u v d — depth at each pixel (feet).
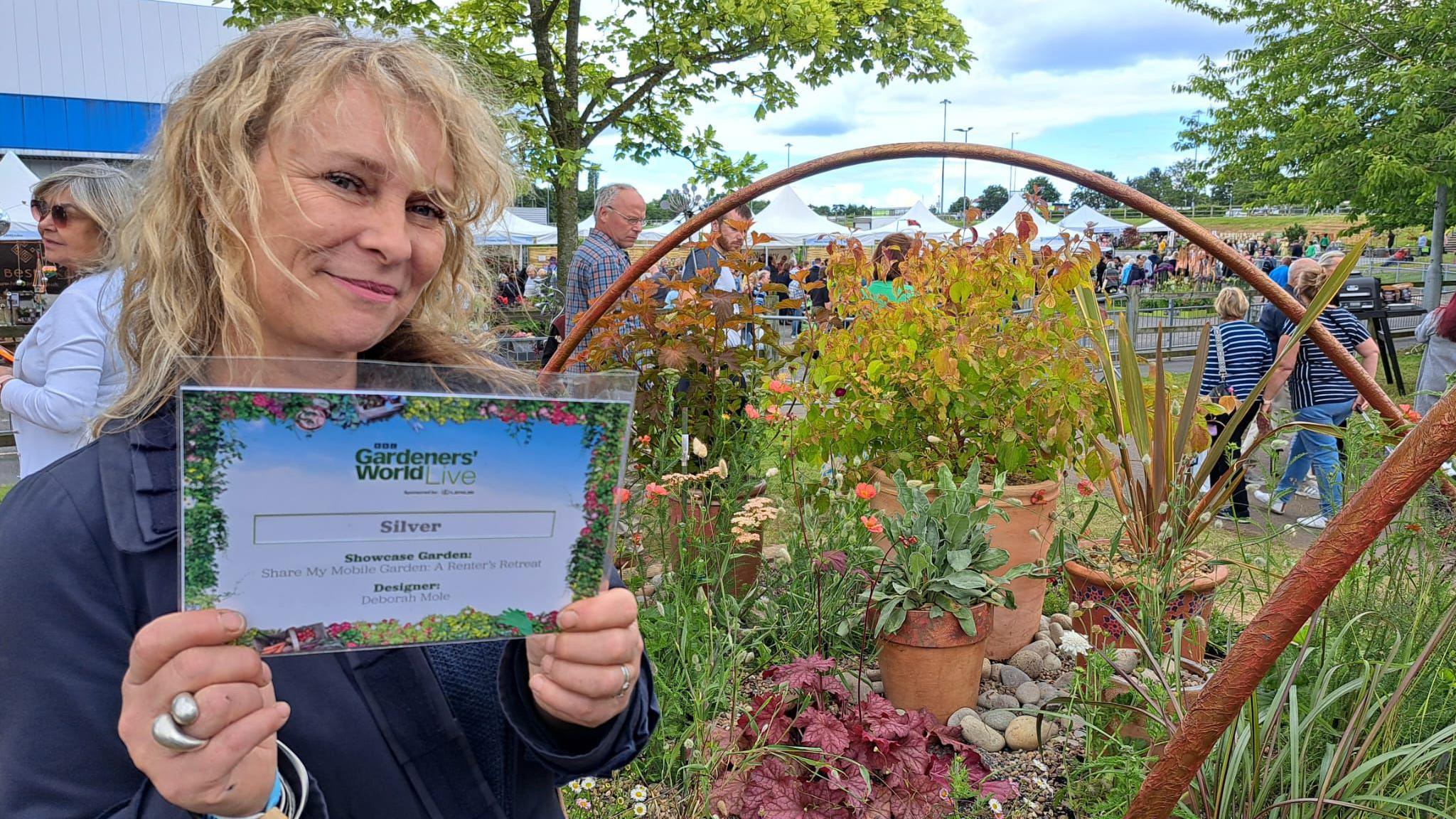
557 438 2.31
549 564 2.36
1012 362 10.43
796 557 9.82
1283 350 8.54
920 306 10.83
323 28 2.82
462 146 2.91
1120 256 101.45
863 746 7.52
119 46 82.28
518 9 31.60
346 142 2.62
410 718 2.77
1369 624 7.43
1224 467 14.69
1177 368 34.32
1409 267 69.26
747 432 11.53
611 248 16.81
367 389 2.20
